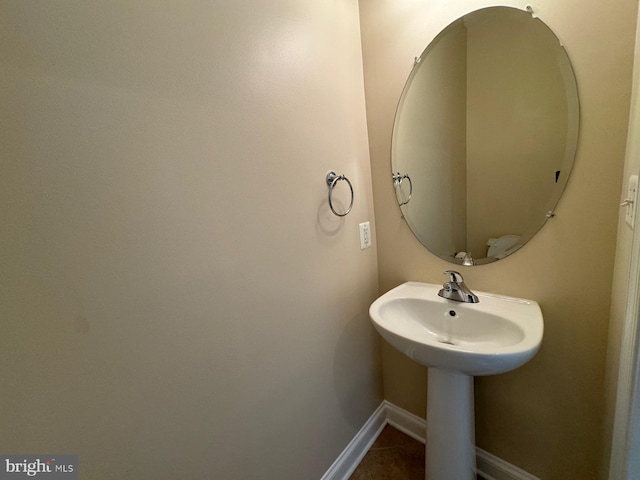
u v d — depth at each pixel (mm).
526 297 1008
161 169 664
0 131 474
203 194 744
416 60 1111
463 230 1118
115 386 628
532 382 1042
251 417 902
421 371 1384
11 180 488
